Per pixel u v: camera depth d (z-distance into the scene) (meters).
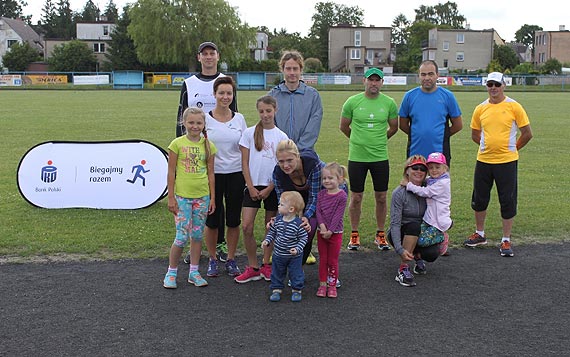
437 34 81.06
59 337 4.39
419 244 5.71
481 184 6.77
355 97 6.84
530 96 41.62
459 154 14.08
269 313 4.89
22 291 5.29
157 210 8.40
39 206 8.43
